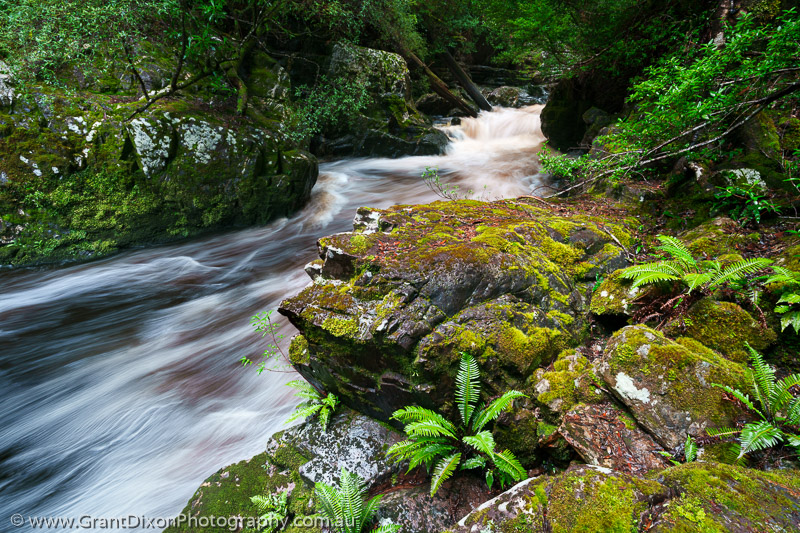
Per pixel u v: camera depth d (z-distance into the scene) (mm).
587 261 3842
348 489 2721
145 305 6066
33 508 3312
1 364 4781
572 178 4727
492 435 2689
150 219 7414
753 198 3723
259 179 8070
